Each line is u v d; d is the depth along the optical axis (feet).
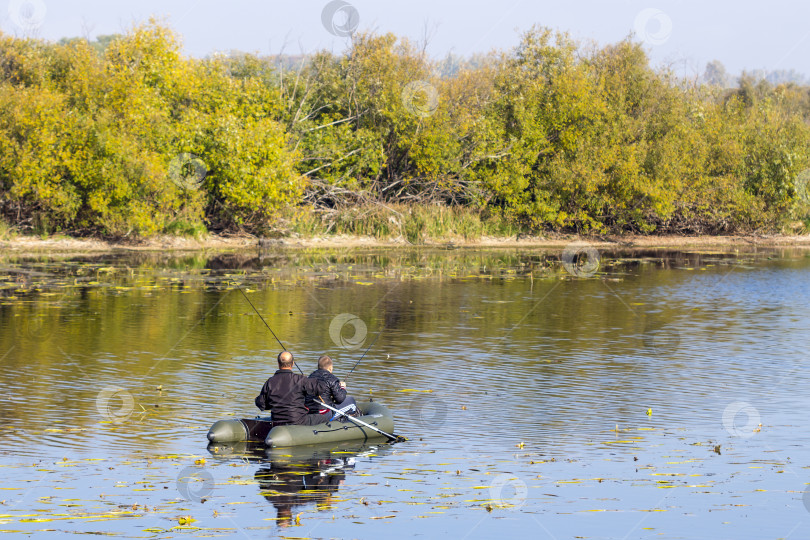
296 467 46.91
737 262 181.27
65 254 166.91
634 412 59.31
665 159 224.33
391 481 44.93
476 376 70.38
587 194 219.41
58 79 207.31
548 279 145.69
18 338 83.97
